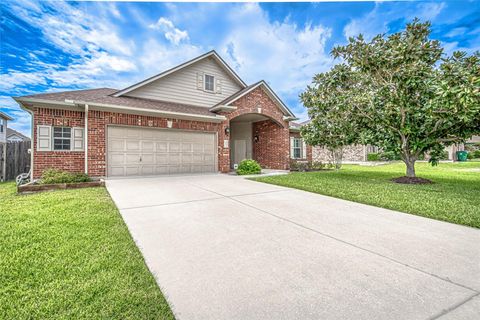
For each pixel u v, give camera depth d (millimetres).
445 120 7270
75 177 8094
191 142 11727
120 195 6426
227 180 9578
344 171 14148
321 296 2145
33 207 5027
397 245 3271
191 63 13148
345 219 4469
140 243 3324
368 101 8375
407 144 9078
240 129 17281
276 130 15094
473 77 5684
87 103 8758
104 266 2648
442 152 9172
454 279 2424
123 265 2670
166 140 11047
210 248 3172
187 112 11312
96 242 3283
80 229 3760
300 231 3820
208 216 4613
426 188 7465
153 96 12273
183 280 2412
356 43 8352
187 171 11586
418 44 7281
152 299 2102
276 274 2523
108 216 4434
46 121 8586
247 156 16906
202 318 1877
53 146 8711
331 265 2717
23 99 8016
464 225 4113
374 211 5027
